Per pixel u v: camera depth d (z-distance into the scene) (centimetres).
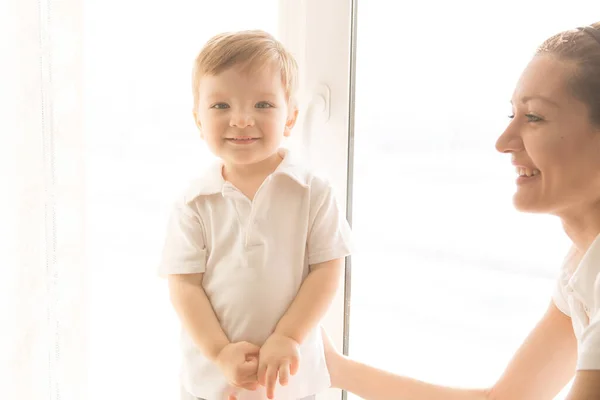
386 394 94
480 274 106
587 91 67
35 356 92
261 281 84
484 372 108
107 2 97
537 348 85
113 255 101
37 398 93
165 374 105
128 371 104
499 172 103
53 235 92
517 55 99
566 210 73
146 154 101
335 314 109
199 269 87
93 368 101
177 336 105
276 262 85
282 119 85
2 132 89
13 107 89
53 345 93
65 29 91
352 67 105
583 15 94
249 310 84
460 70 103
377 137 107
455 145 105
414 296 110
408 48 105
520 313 105
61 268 94
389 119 107
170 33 101
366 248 111
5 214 90
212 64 82
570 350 84
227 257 86
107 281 101
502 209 104
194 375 87
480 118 103
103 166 99
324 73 105
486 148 103
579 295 70
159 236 103
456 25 102
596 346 61
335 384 96
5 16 88
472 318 108
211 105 83
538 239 102
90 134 97
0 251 90
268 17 105
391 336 112
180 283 88
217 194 87
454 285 108
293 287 86
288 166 88
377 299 112
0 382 91
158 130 102
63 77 92
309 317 84
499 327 106
